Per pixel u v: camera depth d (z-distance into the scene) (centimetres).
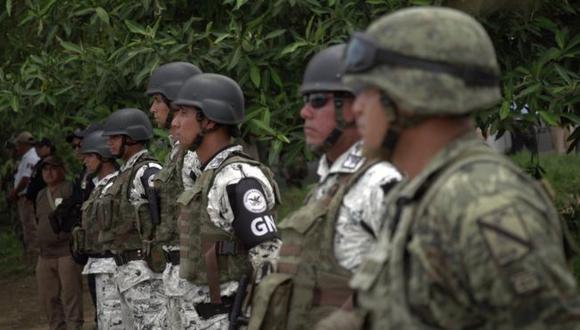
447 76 317
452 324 307
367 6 906
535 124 942
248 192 689
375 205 492
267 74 934
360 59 327
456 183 307
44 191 1280
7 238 1972
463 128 328
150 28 952
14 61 1209
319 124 528
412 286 314
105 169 1109
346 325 362
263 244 680
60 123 1140
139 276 966
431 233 308
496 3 871
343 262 502
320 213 509
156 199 855
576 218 1269
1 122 1361
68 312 1269
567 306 291
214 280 707
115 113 1002
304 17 951
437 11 326
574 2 964
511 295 291
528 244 291
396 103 326
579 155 1908
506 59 939
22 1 1122
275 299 515
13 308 1573
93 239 1064
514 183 304
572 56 891
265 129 899
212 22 964
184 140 726
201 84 724
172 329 830
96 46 1078
